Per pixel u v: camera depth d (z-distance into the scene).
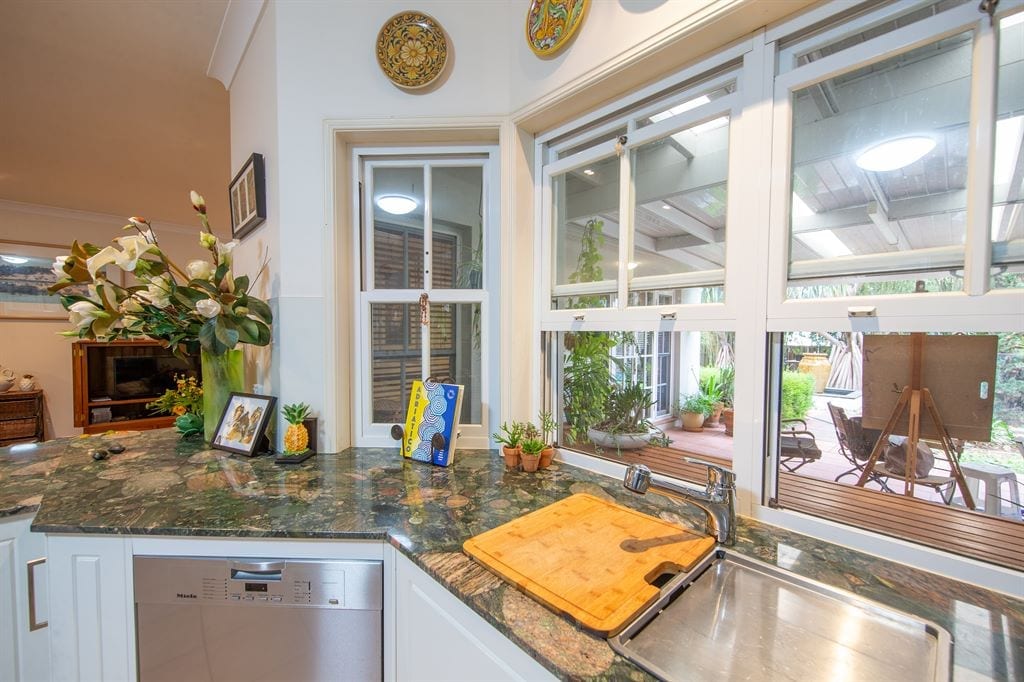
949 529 0.78
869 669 0.61
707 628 0.68
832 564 0.79
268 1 1.47
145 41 1.74
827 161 0.88
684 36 0.98
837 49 0.89
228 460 1.41
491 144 1.52
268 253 1.54
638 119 1.21
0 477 1.27
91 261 1.22
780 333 0.96
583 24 1.18
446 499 1.08
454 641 0.75
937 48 0.76
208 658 0.93
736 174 0.99
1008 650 0.58
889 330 0.79
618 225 1.26
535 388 1.50
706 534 0.89
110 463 1.38
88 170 3.02
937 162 0.76
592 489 1.17
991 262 0.71
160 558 0.93
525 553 0.81
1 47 1.74
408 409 1.49
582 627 0.62
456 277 1.60
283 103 1.42
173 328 1.45
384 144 1.53
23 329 3.67
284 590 0.91
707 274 1.07
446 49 1.39
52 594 0.93
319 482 1.21
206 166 2.98
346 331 1.52
